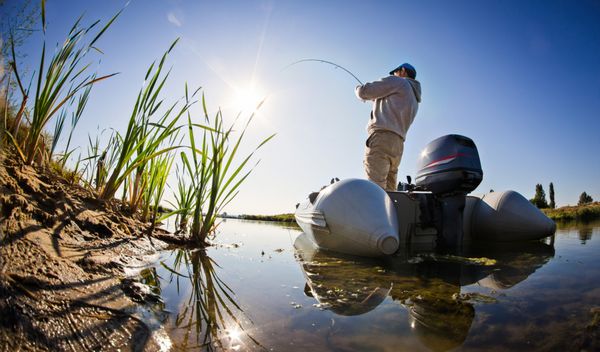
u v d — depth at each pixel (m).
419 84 5.21
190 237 3.44
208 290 1.72
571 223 7.63
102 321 1.15
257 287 1.84
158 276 1.88
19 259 1.35
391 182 5.09
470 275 2.22
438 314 1.40
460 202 3.63
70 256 1.68
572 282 1.93
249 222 10.23
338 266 2.55
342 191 3.32
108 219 2.66
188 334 1.18
